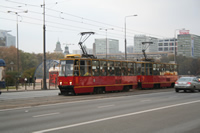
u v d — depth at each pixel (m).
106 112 12.86
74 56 24.25
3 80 21.92
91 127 9.29
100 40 156.62
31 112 12.91
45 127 9.28
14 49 77.50
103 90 26.22
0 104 15.72
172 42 172.62
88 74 24.12
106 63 26.31
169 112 12.89
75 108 14.39
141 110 13.58
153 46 173.00
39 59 107.81
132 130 8.86
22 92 30.05
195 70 83.56
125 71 29.02
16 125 9.67
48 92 29.56
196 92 27.58
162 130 8.90
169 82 37.81
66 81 23.14
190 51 147.50
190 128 9.25
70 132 8.50
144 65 32.72
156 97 21.58
